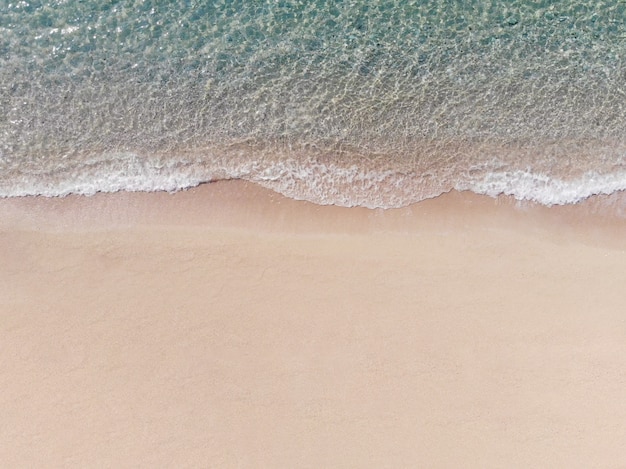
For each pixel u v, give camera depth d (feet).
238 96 25.30
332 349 22.00
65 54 25.14
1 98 24.70
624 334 22.43
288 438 21.49
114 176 24.14
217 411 21.57
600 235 23.89
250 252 23.12
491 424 21.67
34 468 20.95
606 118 25.22
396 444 21.53
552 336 22.33
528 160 24.84
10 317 21.91
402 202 24.29
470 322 22.38
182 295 22.40
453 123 25.21
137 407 21.47
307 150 24.88
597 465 21.49
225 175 24.43
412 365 21.95
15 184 23.84
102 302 22.22
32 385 21.38
